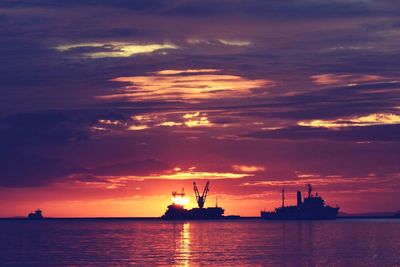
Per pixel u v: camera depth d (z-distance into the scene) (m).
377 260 157.00
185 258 167.12
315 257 166.50
